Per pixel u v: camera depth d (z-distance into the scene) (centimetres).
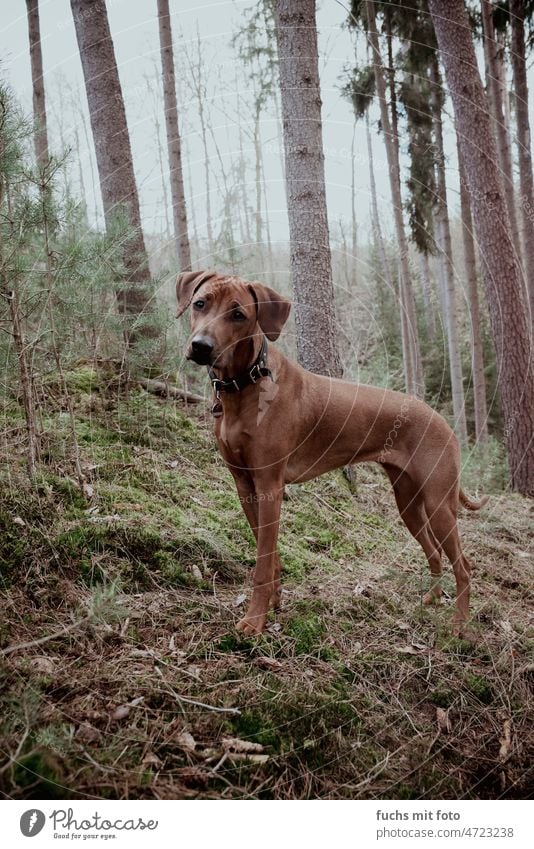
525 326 716
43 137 579
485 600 387
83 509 335
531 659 329
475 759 266
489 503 598
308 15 494
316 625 310
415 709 280
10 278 314
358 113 928
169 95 714
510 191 921
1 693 218
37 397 392
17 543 288
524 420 707
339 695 267
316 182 500
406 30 893
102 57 557
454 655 317
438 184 922
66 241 381
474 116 706
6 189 308
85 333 445
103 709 226
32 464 323
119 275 458
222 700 244
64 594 278
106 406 457
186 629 283
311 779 230
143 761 210
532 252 870
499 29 937
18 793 190
